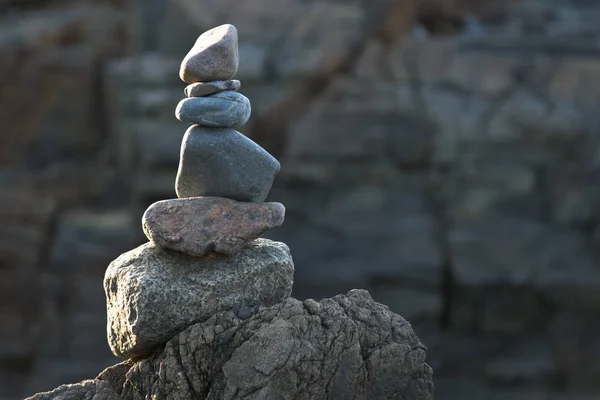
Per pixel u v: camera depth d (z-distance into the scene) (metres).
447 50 15.59
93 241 15.55
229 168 4.03
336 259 15.05
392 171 15.48
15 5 16.95
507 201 15.22
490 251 14.91
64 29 16.42
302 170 15.45
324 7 15.82
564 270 14.83
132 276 3.96
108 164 16.30
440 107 15.35
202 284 3.96
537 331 14.97
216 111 3.99
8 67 16.12
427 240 15.07
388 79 15.58
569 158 15.27
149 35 16.14
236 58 4.11
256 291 4.02
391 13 15.60
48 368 15.00
